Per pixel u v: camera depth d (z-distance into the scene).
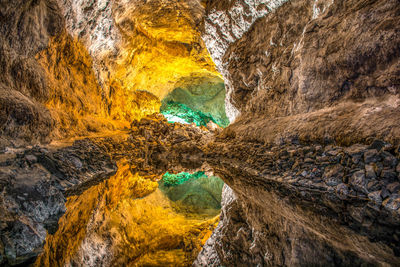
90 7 6.02
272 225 2.26
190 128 10.80
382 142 2.68
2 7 3.36
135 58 9.73
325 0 4.83
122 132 8.89
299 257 1.73
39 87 4.50
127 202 3.69
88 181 3.56
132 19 8.13
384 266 1.37
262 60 6.91
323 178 2.91
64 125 5.38
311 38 4.70
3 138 3.22
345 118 3.60
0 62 3.54
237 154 6.01
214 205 4.82
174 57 10.70
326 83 4.35
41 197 2.23
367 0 3.80
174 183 5.19
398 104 3.04
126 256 2.70
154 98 13.41
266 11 6.57
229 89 8.92
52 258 1.71
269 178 3.62
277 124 5.32
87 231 2.39
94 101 7.67
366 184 2.38
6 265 1.43
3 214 1.69
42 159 3.10
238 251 2.53
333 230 1.86
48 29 4.73
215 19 8.09
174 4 7.89
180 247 3.34
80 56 6.61
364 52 3.58
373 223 1.88
